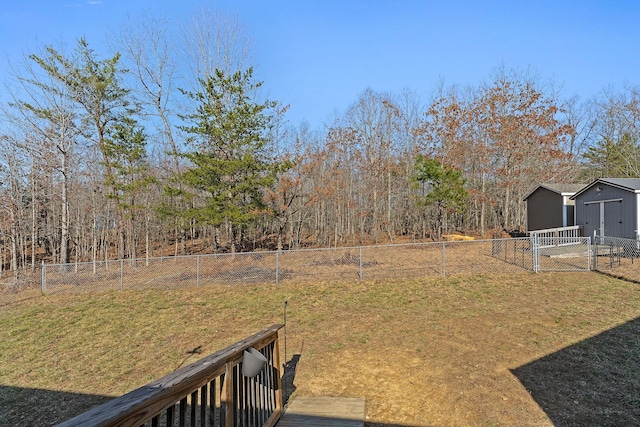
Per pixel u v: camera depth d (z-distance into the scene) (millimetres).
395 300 8805
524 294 8727
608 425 3666
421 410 4137
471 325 6797
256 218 16734
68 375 5730
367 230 27891
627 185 14695
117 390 5195
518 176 26672
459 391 4480
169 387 1906
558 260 13000
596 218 16219
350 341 6406
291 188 19469
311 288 10336
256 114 17109
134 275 13812
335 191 22781
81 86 17688
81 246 22984
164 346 6738
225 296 9930
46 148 17672
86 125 18312
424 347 5918
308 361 5664
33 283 13391
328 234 25531
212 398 2516
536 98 26406
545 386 4480
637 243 13086
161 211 16219
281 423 3826
